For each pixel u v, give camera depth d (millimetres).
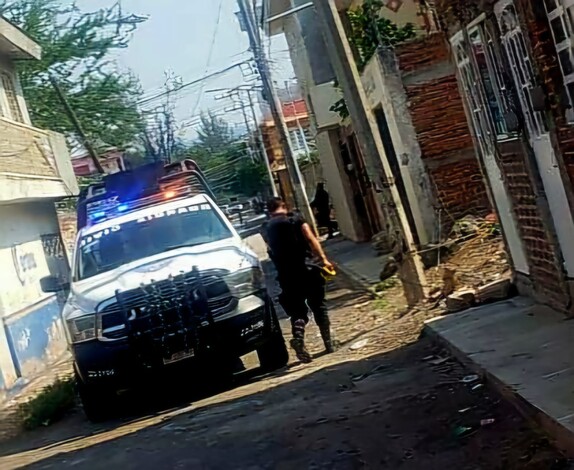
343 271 19734
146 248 11680
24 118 23688
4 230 18938
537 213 8492
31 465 9023
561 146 7203
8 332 16984
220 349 10367
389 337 11000
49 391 12430
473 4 8367
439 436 6484
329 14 12773
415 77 16047
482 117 9484
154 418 9977
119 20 31719
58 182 22719
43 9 30844
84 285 10992
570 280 8164
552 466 5309
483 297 10312
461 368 8211
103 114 32031
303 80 27953
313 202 31734
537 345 7680
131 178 14039
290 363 11391
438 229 15758
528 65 7566
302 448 7055
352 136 24266
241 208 50219
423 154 15961
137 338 10164
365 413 7652
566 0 6402
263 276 10914
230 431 8195
